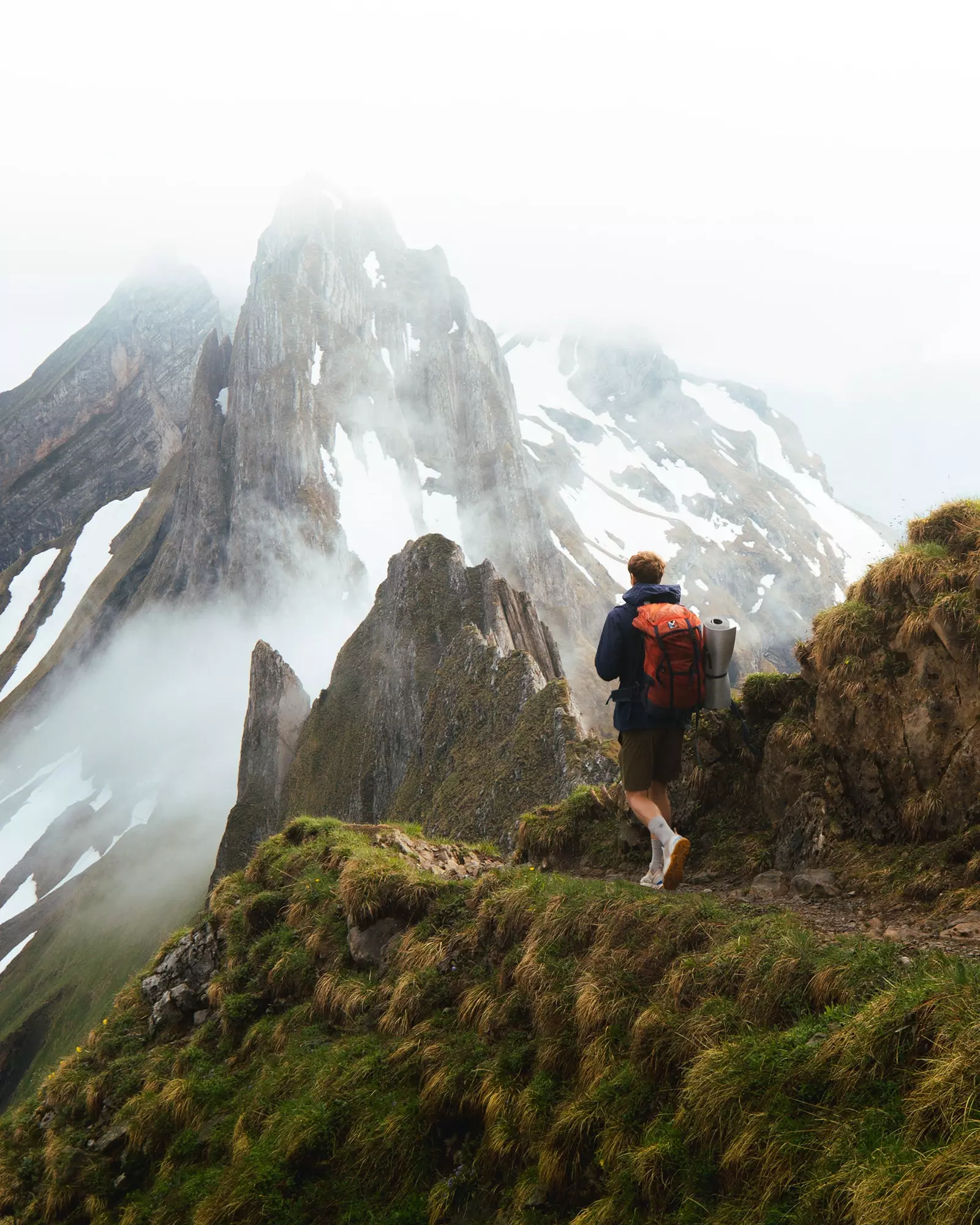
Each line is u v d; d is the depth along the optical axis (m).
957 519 9.40
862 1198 4.60
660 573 8.44
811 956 6.41
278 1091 9.95
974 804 7.74
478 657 73.69
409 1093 8.55
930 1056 5.04
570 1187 6.53
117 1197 10.89
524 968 8.41
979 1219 4.07
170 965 14.84
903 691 8.65
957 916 6.88
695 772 10.66
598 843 11.61
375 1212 7.84
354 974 11.10
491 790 55.41
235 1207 8.41
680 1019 6.64
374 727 102.88
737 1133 5.58
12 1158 12.70
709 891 9.28
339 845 14.19
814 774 9.28
